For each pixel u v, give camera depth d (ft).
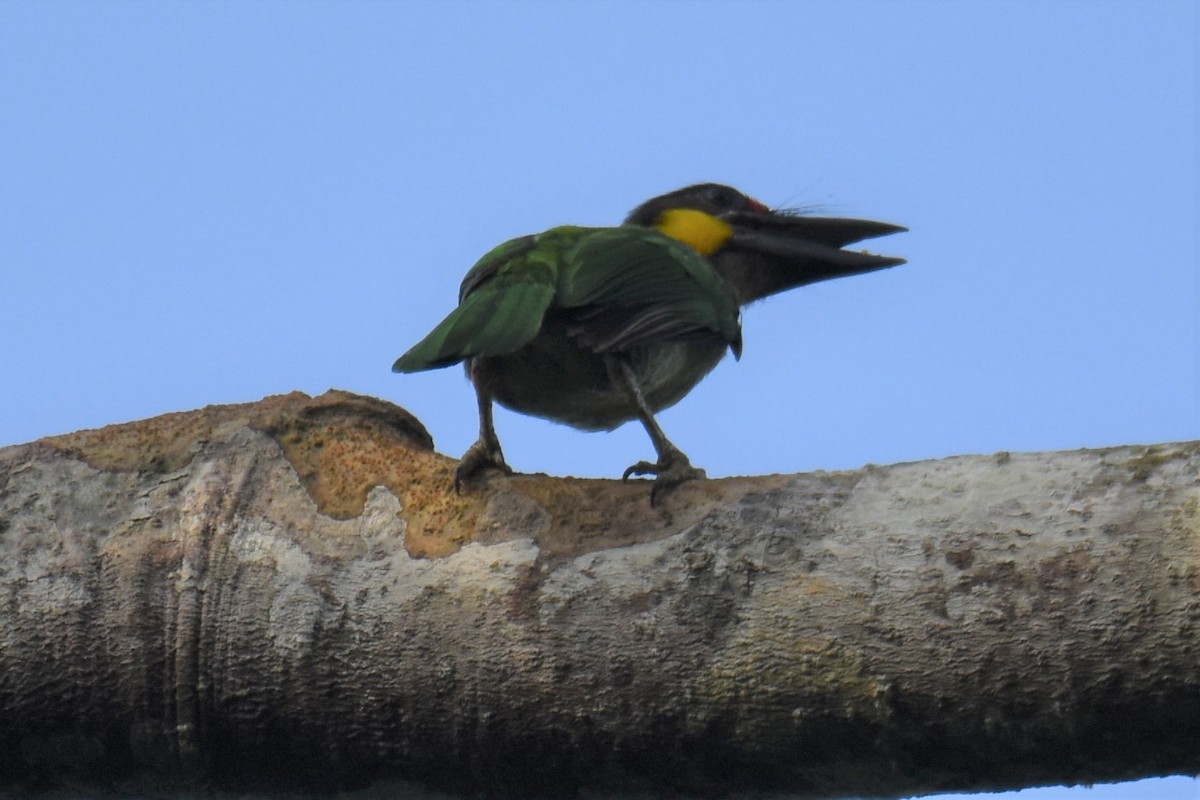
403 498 19.16
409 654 17.79
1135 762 16.28
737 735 17.12
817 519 17.54
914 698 16.52
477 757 17.76
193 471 19.56
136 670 18.22
